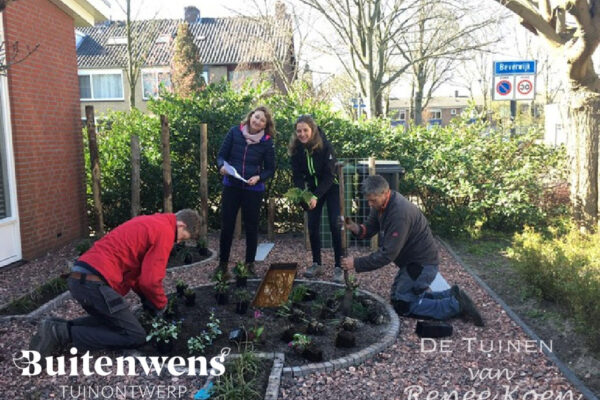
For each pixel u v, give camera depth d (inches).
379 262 184.5
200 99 353.1
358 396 136.5
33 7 291.0
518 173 321.4
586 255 229.9
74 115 337.1
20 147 278.2
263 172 233.3
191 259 267.4
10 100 272.4
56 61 316.8
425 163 329.7
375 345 161.6
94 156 298.0
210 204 357.7
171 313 178.5
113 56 1158.3
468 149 334.3
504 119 367.2
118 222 362.0
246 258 241.0
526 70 375.6
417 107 845.8
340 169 216.5
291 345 160.9
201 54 1136.8
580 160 322.3
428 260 190.9
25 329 181.2
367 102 541.0
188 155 351.9
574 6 290.2
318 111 347.6
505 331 179.0
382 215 187.6
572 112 326.6
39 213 295.1
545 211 333.1
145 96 1148.5
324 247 305.3
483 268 264.7
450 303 184.9
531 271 215.0
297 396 135.9
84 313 197.9
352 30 528.7
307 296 202.8
